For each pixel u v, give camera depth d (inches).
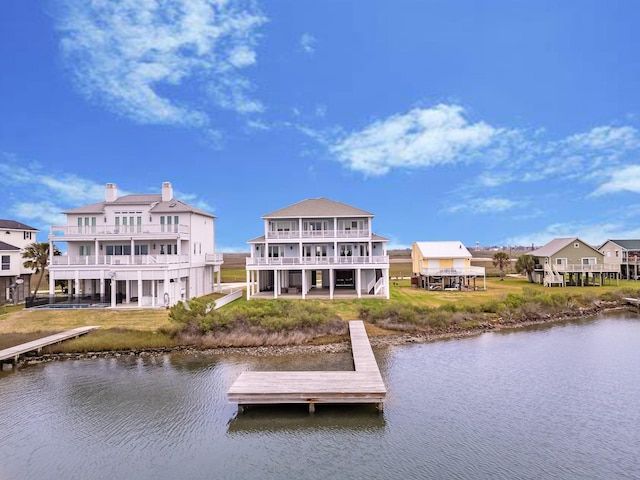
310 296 1679.4
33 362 1020.5
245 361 1005.8
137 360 1029.8
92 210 1710.1
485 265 3927.2
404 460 568.7
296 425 666.2
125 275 1455.5
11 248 1753.2
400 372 922.7
